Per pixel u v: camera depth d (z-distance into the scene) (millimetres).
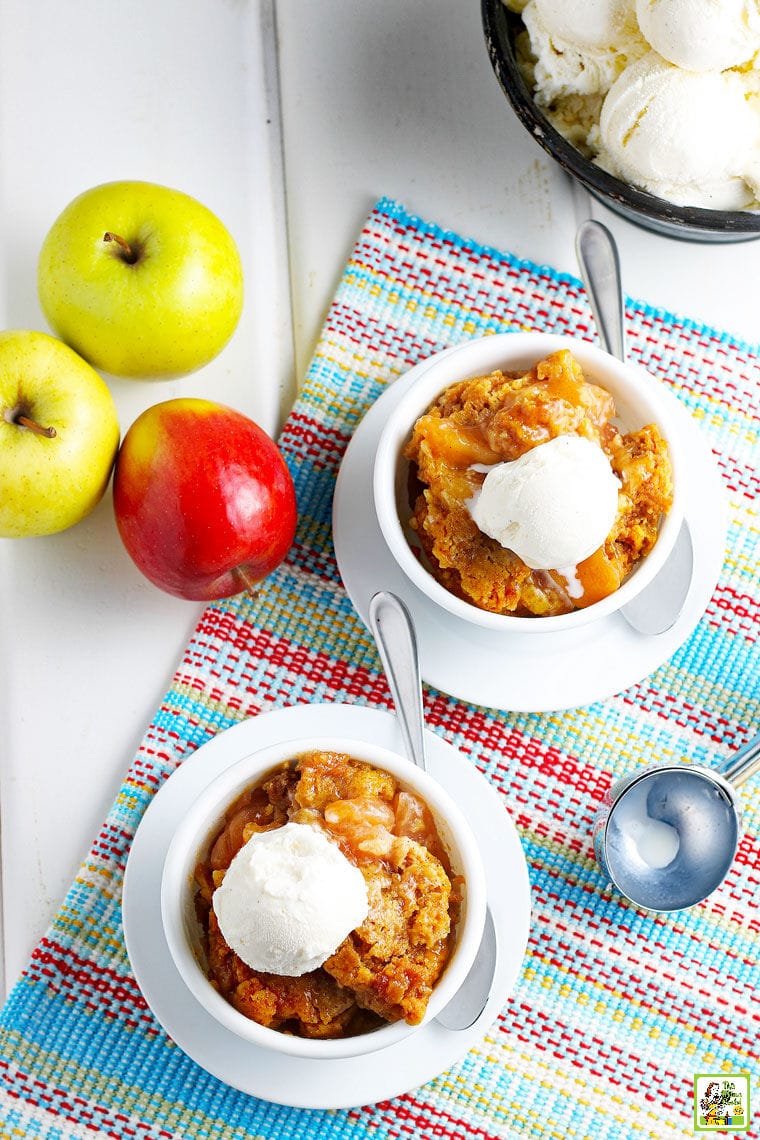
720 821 808
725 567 831
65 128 837
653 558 754
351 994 729
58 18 840
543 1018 813
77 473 767
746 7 737
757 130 767
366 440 801
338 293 832
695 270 840
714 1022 814
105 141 837
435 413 766
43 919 813
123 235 772
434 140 841
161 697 823
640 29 755
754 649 828
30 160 834
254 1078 765
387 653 790
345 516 799
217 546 772
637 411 769
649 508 760
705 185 776
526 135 843
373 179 843
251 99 842
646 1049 813
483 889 733
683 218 765
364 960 719
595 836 811
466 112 841
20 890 814
